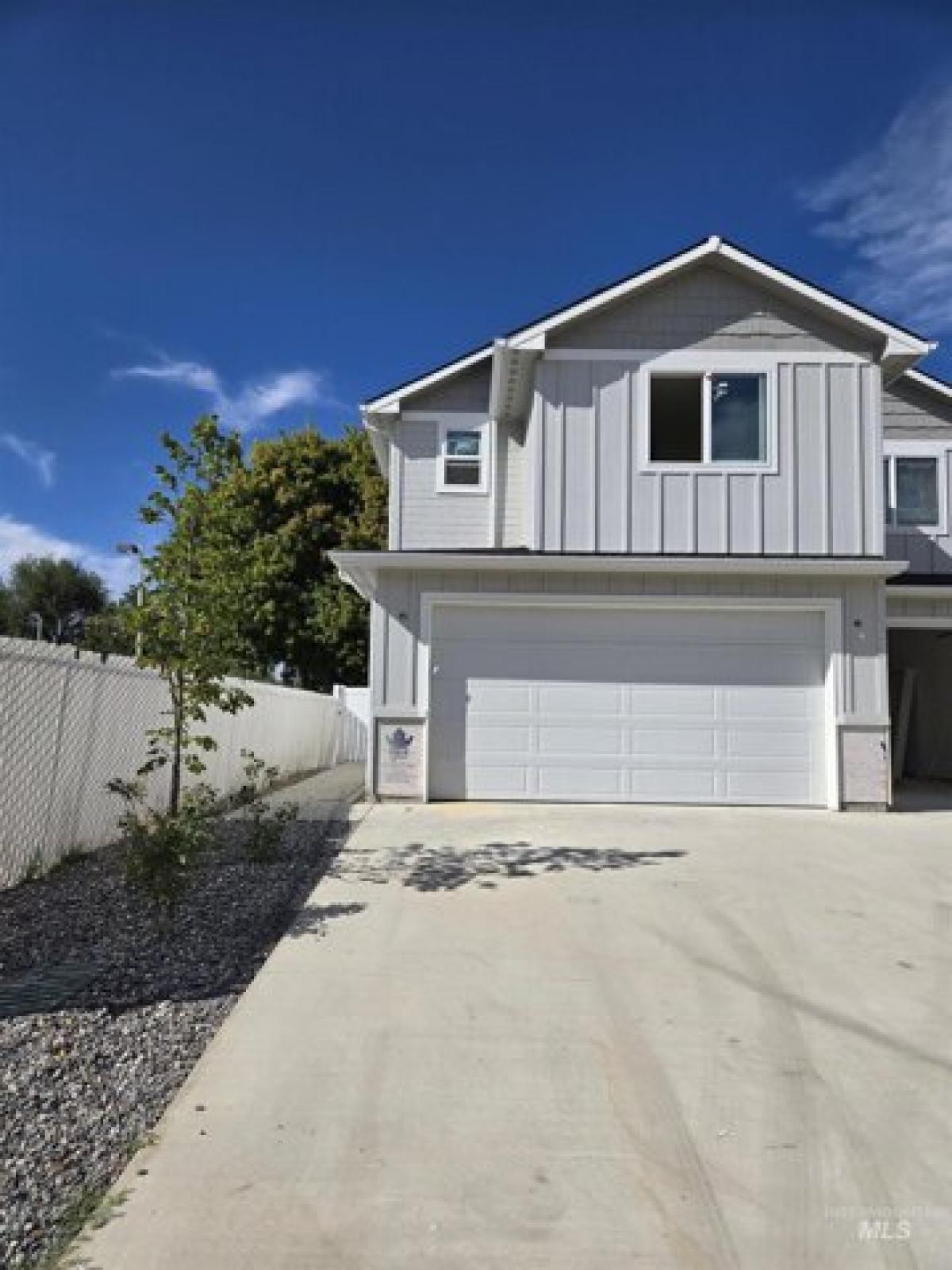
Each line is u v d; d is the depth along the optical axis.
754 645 11.51
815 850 8.53
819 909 6.50
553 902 6.60
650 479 11.86
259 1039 4.21
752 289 12.09
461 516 14.80
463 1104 3.61
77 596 47.62
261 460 27.58
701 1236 2.78
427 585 11.51
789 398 11.94
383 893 6.86
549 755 11.45
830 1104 3.63
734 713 11.45
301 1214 2.85
